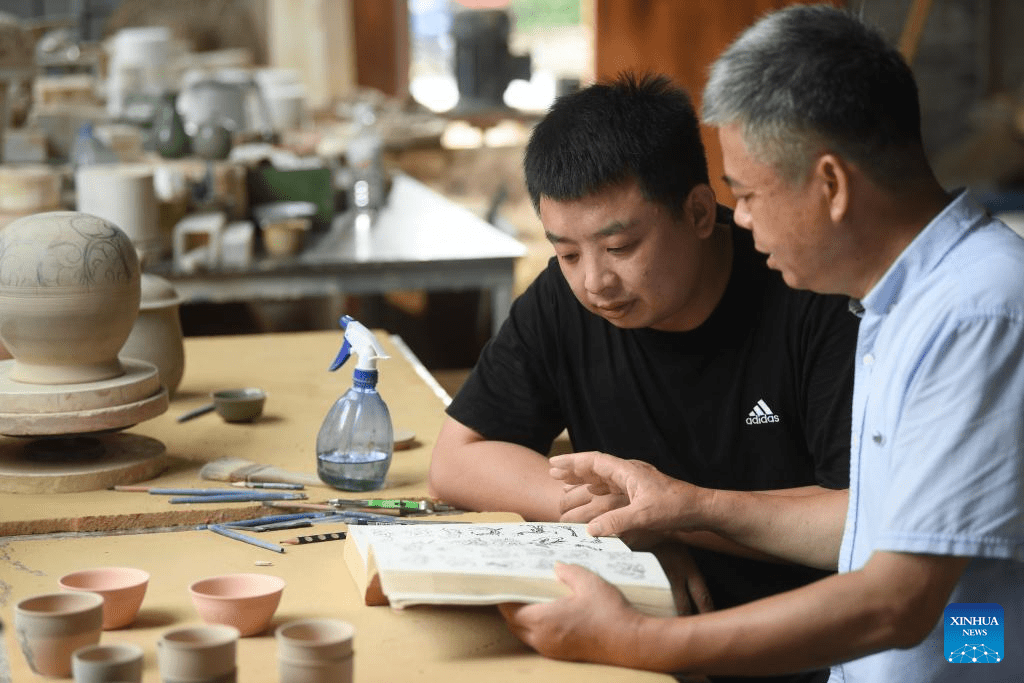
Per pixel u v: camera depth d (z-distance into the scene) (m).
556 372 2.09
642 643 1.40
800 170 1.39
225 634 1.25
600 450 2.11
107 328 1.94
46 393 1.90
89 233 1.92
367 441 1.97
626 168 1.74
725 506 1.73
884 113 1.38
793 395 1.96
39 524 1.80
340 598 1.57
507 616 1.46
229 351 2.98
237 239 3.81
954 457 1.36
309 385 2.65
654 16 7.09
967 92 9.07
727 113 1.42
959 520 1.35
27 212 3.72
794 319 1.94
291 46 8.59
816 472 1.95
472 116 8.61
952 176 8.55
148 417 1.99
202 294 3.80
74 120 5.14
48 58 6.85
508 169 7.81
